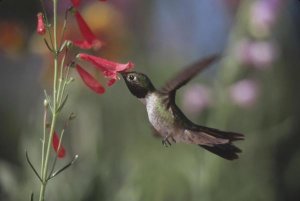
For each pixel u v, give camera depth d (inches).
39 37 452.4
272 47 472.4
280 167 598.5
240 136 247.8
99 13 470.3
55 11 236.1
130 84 252.7
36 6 661.3
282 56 547.5
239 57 468.8
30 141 454.6
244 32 474.9
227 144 248.2
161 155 508.7
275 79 540.7
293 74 570.3
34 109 621.6
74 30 421.4
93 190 472.1
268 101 537.6
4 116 639.8
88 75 246.8
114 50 467.2
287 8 530.3
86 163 474.6
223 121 477.1
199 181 466.6
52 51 236.2
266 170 523.5
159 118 250.7
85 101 469.1
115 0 623.2
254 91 472.4
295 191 599.5
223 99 473.4
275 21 476.4
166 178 502.3
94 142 474.6
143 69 620.1
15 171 467.8
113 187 483.8
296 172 597.6
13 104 648.4
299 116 585.9
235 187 501.0
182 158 490.0
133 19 632.4
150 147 527.8
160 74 620.1
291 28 557.3
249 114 516.7
